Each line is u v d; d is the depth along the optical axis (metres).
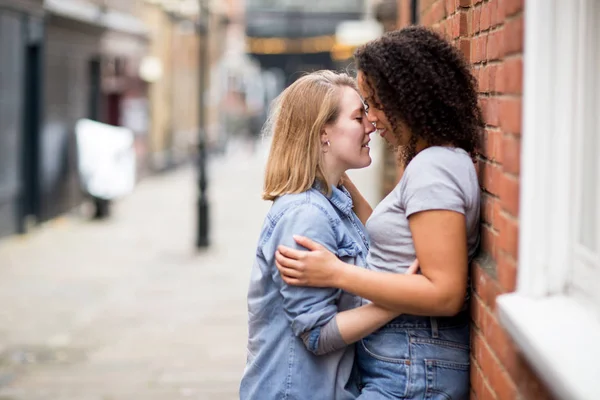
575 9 1.92
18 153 13.66
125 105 22.00
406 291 2.28
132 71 22.69
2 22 12.81
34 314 8.71
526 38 1.96
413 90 2.36
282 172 2.52
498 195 2.28
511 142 2.13
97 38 18.56
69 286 10.21
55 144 15.61
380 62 2.38
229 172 29.27
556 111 1.94
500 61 2.31
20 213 13.79
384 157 9.65
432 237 2.29
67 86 16.38
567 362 1.57
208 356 7.07
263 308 2.54
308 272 2.36
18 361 6.92
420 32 2.43
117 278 10.78
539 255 1.97
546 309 1.87
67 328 8.11
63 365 6.80
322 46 44.91
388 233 2.44
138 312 8.84
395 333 2.48
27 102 14.43
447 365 2.48
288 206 2.48
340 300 2.51
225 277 10.97
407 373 2.44
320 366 2.49
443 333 2.51
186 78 31.25
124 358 7.02
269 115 2.66
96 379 6.41
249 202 20.61
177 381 6.34
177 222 16.41
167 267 11.65
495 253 2.32
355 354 2.59
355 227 2.64
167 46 27.64
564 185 1.95
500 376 2.17
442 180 2.30
